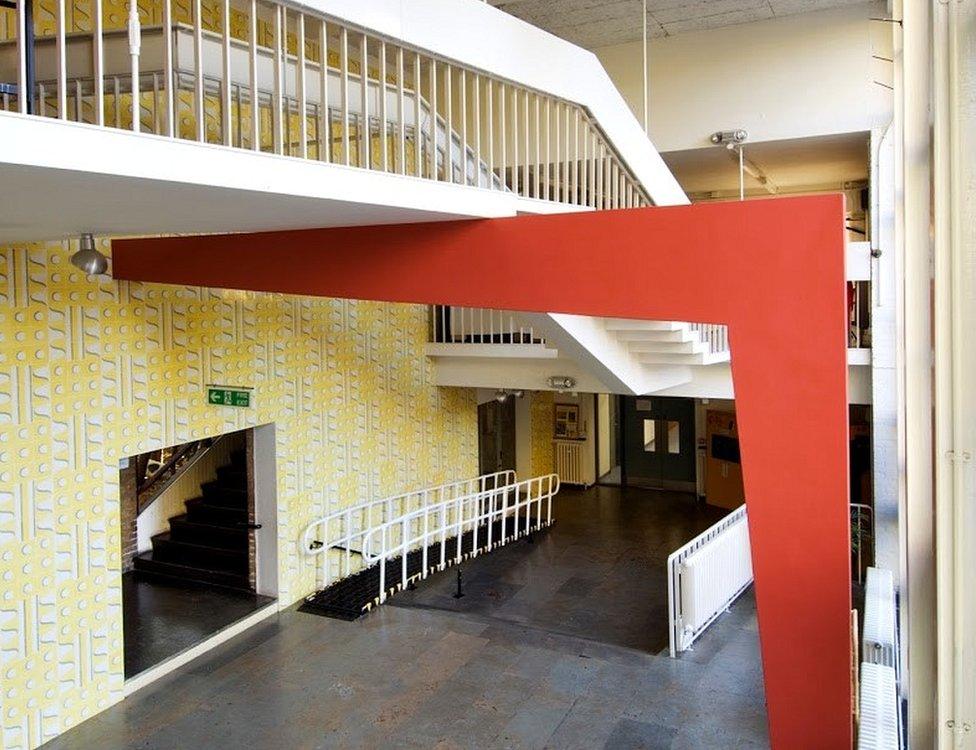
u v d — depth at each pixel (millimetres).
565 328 5906
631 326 6312
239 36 6383
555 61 4805
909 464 2895
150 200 3385
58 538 5309
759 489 3625
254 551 7500
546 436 13523
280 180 3295
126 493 8188
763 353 3576
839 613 3545
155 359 6047
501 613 7422
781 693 3701
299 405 7598
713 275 3668
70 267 5379
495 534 10344
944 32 1906
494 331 9758
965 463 1886
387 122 4703
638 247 3855
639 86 9008
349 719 5398
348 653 6430
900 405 5215
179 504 8953
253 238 5078
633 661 6242
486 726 5277
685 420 13297
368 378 8625
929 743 2715
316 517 7855
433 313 9719
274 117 3367
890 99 7988
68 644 5367
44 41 3605
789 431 3549
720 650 6441
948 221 1900
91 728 5340
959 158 1873
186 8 5984
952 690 1916
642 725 5258
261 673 6098
